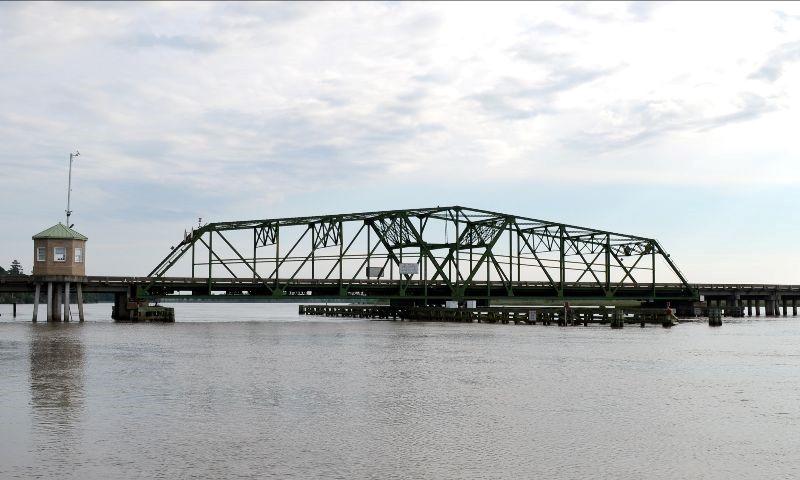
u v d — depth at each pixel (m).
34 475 18.86
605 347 62.12
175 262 112.19
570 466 20.19
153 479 18.58
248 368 42.97
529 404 30.05
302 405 29.44
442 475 19.20
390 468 19.83
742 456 21.48
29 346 57.34
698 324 116.38
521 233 123.50
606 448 22.30
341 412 27.92
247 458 20.75
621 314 99.62
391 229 119.19
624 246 136.38
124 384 35.19
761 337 79.38
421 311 127.31
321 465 20.08
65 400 30.12
